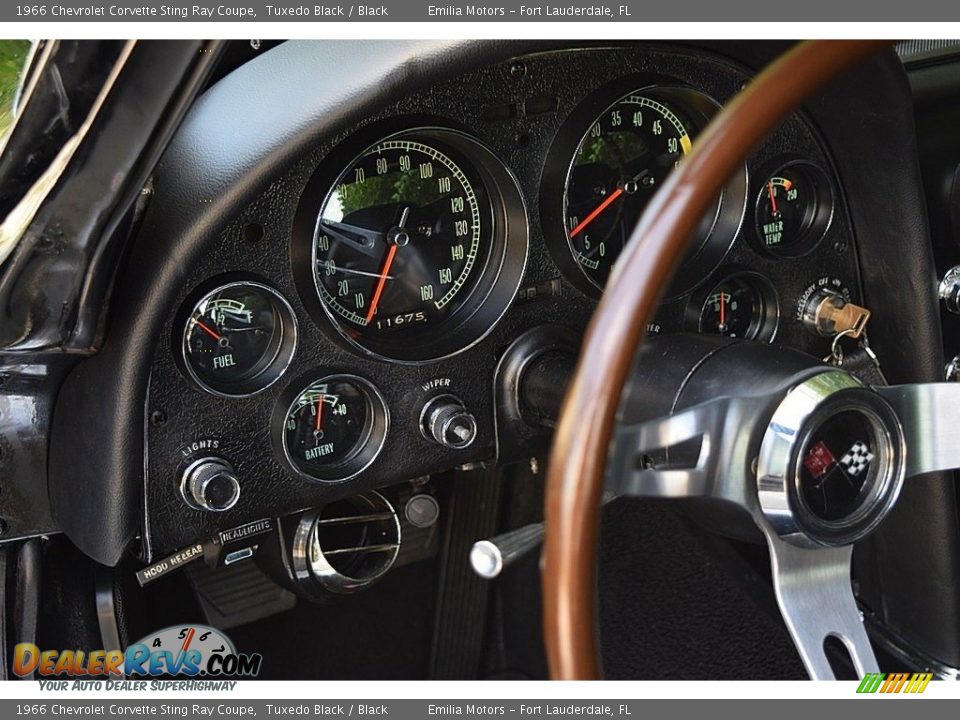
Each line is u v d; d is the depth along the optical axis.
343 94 1.60
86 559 1.93
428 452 1.96
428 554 2.46
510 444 2.00
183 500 1.76
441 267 1.94
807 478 1.43
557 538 1.01
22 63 1.40
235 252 1.70
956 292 2.07
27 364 1.64
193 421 1.74
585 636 1.02
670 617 2.45
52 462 1.74
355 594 2.26
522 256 1.93
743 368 1.54
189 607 2.26
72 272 1.47
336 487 1.90
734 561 2.38
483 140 1.83
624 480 1.29
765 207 2.09
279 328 1.80
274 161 1.58
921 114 2.08
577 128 1.89
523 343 1.95
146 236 1.58
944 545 2.10
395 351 1.90
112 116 1.33
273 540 1.98
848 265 2.16
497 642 2.59
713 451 1.38
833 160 2.07
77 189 1.38
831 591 1.49
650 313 1.02
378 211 1.86
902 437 1.47
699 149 1.04
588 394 1.00
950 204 2.05
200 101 1.63
